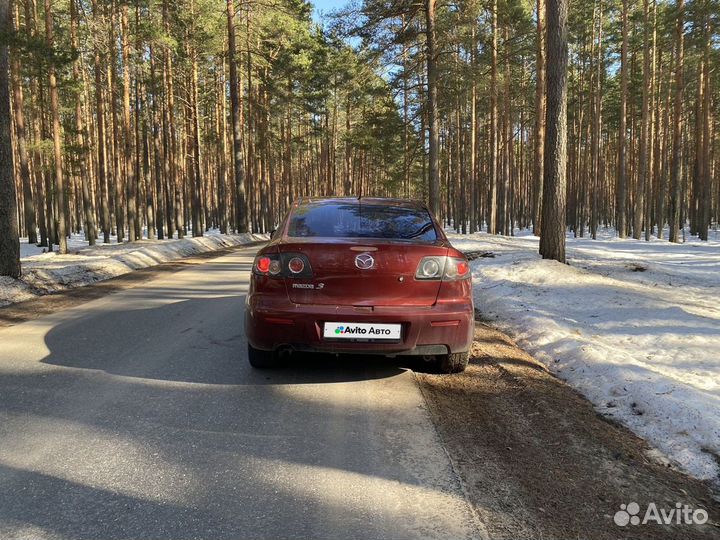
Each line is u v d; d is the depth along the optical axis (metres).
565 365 4.55
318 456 2.79
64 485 2.47
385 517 2.23
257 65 28.30
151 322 6.12
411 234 4.21
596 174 32.75
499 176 38.19
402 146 28.53
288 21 24.38
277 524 2.17
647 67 26.62
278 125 40.75
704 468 2.77
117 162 28.19
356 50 20.77
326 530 2.13
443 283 3.78
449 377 4.19
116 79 25.34
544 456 2.84
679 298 7.79
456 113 37.53
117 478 2.53
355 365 4.45
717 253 19.30
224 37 28.27
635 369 4.09
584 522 2.23
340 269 3.69
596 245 22.97
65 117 27.02
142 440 2.96
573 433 3.14
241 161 24.81
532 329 5.66
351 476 2.58
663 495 2.49
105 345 5.07
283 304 3.70
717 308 7.23
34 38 13.41
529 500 2.39
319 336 3.65
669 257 17.42
